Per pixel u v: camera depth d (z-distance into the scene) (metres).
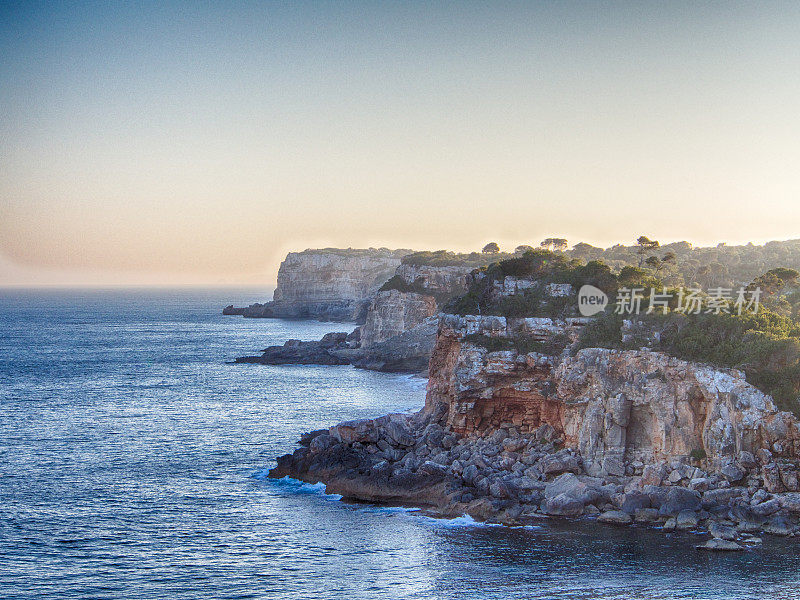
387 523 78.56
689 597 60.28
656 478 80.94
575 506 78.44
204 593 63.66
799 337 89.19
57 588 64.94
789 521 73.69
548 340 99.12
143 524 79.50
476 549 71.06
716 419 81.50
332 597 62.22
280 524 78.94
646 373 86.19
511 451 93.00
